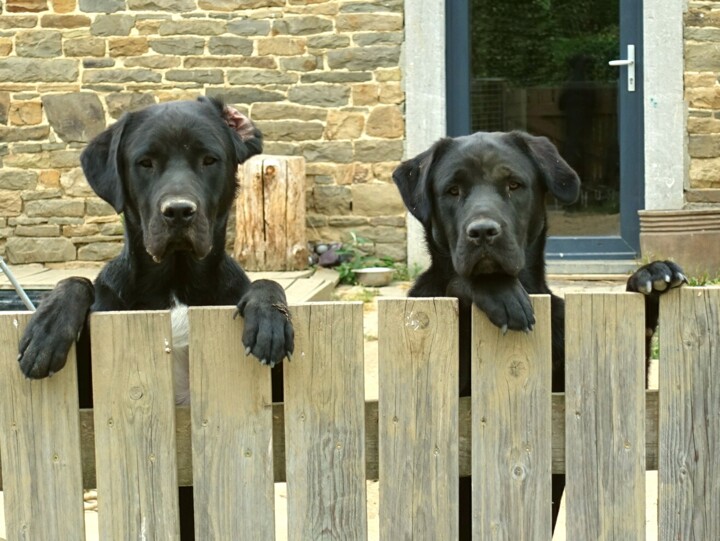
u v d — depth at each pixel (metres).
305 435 4.45
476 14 8.67
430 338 4.42
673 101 8.45
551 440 4.47
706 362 4.46
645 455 4.48
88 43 8.66
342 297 7.93
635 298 4.41
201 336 4.41
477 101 8.74
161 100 8.67
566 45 8.66
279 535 5.28
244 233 8.34
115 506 4.46
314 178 8.65
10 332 4.44
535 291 4.99
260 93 8.63
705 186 8.49
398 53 8.56
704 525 4.48
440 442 4.46
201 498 4.46
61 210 8.75
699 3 8.38
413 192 4.99
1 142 8.73
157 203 4.78
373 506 5.51
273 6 8.59
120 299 4.99
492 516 4.48
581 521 4.48
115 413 4.43
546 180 4.87
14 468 4.46
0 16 8.66
